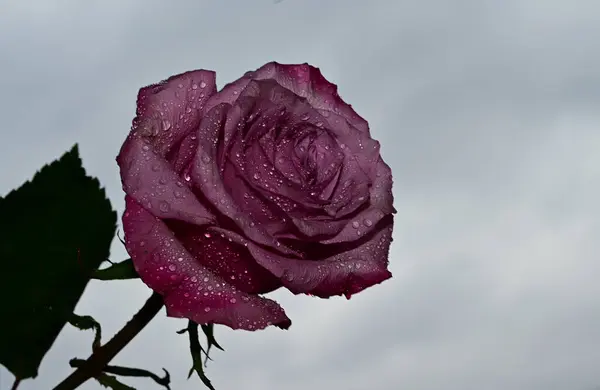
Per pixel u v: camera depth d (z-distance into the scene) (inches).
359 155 13.7
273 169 12.2
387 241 13.6
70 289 11.0
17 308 10.8
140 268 11.0
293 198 12.1
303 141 13.0
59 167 10.9
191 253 11.6
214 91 12.9
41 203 10.9
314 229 12.1
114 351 11.3
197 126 12.4
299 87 14.4
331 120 13.9
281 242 12.2
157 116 12.0
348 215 13.0
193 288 11.2
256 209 11.9
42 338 10.9
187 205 11.2
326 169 13.0
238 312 11.3
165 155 11.9
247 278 11.7
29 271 10.8
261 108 12.6
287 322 11.8
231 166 11.9
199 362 11.7
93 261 11.1
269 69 14.1
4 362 10.7
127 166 11.3
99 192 11.1
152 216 11.4
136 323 11.5
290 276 11.7
